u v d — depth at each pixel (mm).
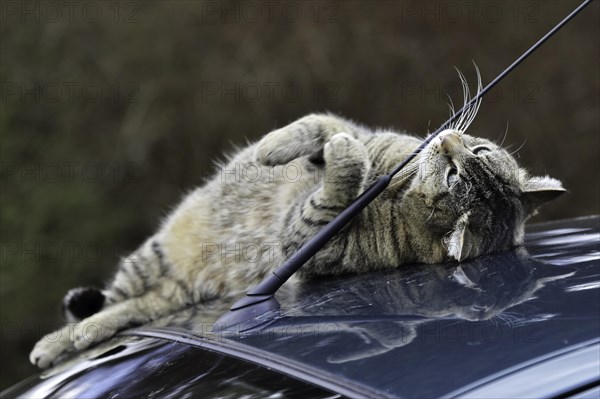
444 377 2402
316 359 2668
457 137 5246
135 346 3516
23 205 14883
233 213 5750
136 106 15953
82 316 5754
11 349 13594
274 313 3229
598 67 16375
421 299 3094
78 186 15305
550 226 4703
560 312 2715
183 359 3107
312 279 4348
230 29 16156
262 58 15938
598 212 15375
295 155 5180
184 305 5617
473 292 3068
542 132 15859
